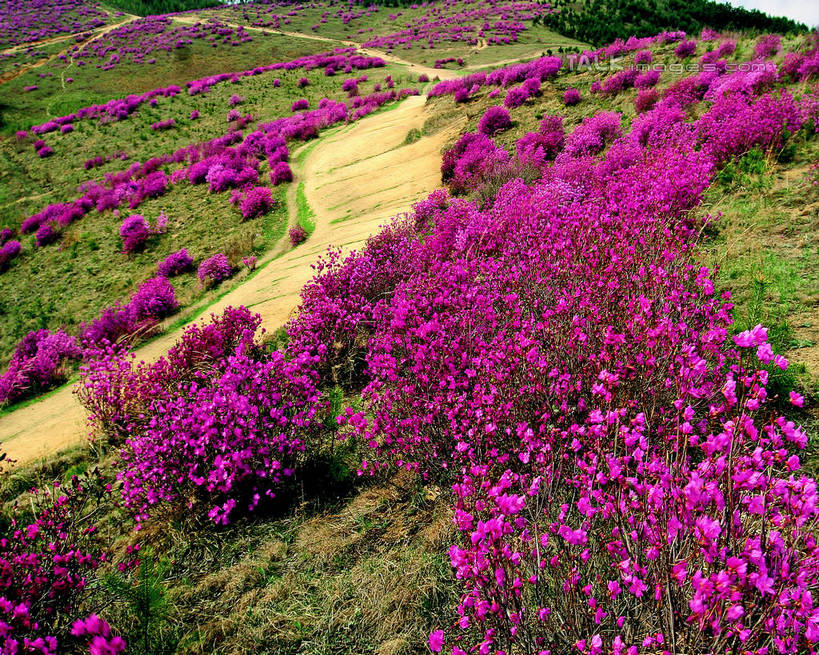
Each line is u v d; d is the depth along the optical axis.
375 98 34.03
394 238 8.70
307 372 4.58
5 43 77.19
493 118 18.00
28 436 7.34
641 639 1.77
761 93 10.38
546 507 2.45
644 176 6.54
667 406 2.73
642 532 1.73
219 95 49.25
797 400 1.75
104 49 73.00
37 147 41.59
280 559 3.14
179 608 2.87
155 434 3.95
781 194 6.09
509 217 7.14
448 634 2.31
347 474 3.74
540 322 3.77
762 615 1.34
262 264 15.36
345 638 2.48
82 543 3.33
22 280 21.61
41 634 2.63
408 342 4.22
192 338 6.56
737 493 1.57
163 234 21.78
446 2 101.56
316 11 103.62
